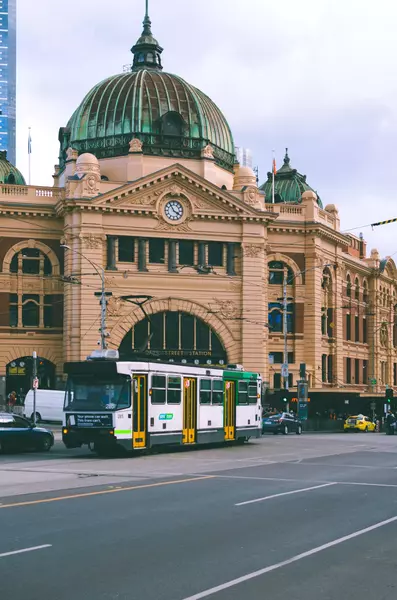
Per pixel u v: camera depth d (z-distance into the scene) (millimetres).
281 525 17078
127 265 71688
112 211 71000
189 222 73250
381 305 102125
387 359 104062
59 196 73000
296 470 30156
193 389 40594
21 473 28031
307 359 80250
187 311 72938
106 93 79625
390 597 11406
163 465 31828
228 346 73562
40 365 74125
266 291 76188
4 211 72812
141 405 36406
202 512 18812
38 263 74188
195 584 11891
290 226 79500
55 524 16812
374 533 16219
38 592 11344
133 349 71188
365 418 76750
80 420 35219
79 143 78688
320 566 13180
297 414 70688
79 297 69750
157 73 81688
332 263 84938
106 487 23703
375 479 27047
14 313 73500
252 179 76500
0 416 37625
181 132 78000
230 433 44125
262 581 12133
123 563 13156
